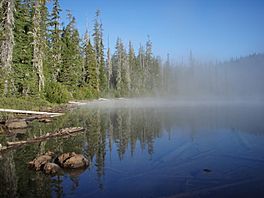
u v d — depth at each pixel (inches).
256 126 852.6
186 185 379.9
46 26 1742.1
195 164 474.6
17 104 1168.8
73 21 2351.1
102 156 546.0
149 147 615.5
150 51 3629.4
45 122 986.1
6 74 1199.6
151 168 461.4
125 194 356.8
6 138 695.7
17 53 1407.5
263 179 393.4
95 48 2783.0
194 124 928.3
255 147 584.1
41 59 1549.0
